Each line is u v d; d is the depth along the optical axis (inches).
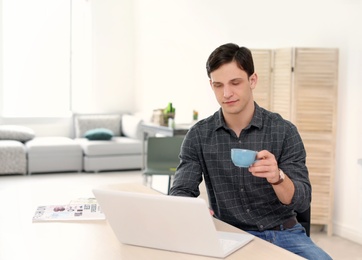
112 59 331.6
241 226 84.7
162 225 64.4
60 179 256.2
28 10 311.3
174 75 272.1
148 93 309.3
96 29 326.3
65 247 67.7
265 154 69.0
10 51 309.1
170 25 275.3
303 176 80.7
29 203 90.1
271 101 181.2
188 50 256.2
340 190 169.5
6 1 305.3
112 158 279.4
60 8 319.0
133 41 334.0
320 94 167.3
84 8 325.7
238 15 216.1
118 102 334.0
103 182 249.1
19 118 312.2
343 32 165.6
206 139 86.5
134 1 330.6
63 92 323.3
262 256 63.3
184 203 61.4
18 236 72.2
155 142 184.7
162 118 230.8
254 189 83.1
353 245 159.2
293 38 186.2
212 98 233.3
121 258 63.5
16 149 265.6
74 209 84.6
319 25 174.7
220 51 78.5
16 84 312.2
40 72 317.4
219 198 85.7
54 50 319.6
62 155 274.7
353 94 163.2
